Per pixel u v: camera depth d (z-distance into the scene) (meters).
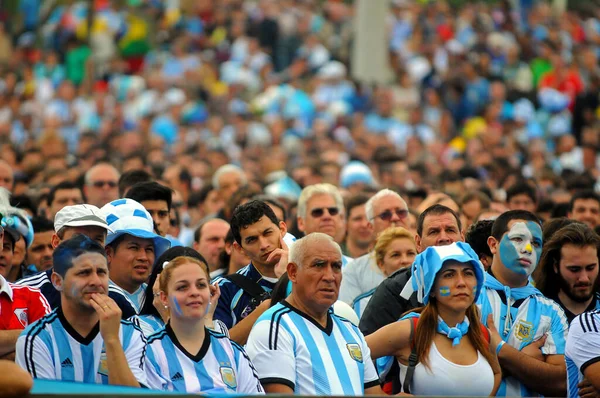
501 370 22.89
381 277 26.64
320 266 21.06
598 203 34.59
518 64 82.38
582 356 21.97
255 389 20.45
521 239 23.78
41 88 80.62
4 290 21.89
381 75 80.25
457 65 77.88
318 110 71.50
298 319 21.11
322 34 89.31
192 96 74.19
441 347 21.58
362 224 31.38
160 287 20.44
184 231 39.25
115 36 89.31
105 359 20.03
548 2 99.06
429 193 39.59
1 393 16.44
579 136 67.56
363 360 21.34
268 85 78.56
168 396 16.33
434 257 21.55
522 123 68.69
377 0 79.88
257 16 88.94
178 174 44.03
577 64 81.69
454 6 97.44
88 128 72.50
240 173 39.72
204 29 90.38
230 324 24.12
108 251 23.50
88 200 35.72
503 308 23.62
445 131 69.06
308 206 30.52
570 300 24.75
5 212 24.34
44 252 27.59
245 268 25.17
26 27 97.62
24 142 68.81
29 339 19.81
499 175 50.09
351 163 48.25
